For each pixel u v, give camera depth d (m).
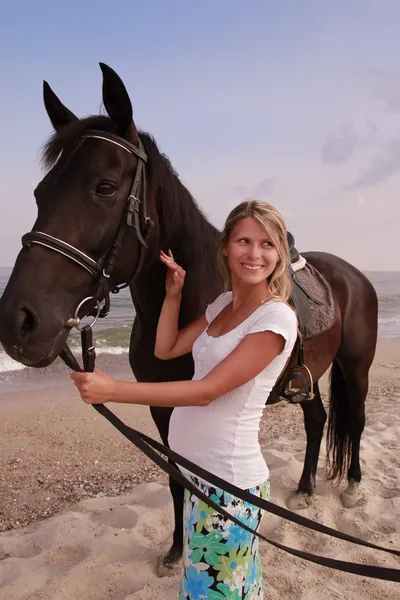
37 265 1.69
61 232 1.74
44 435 5.29
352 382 3.45
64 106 2.19
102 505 3.45
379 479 3.66
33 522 3.41
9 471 4.33
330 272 3.41
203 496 1.42
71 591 2.46
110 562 2.68
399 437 4.66
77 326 1.77
